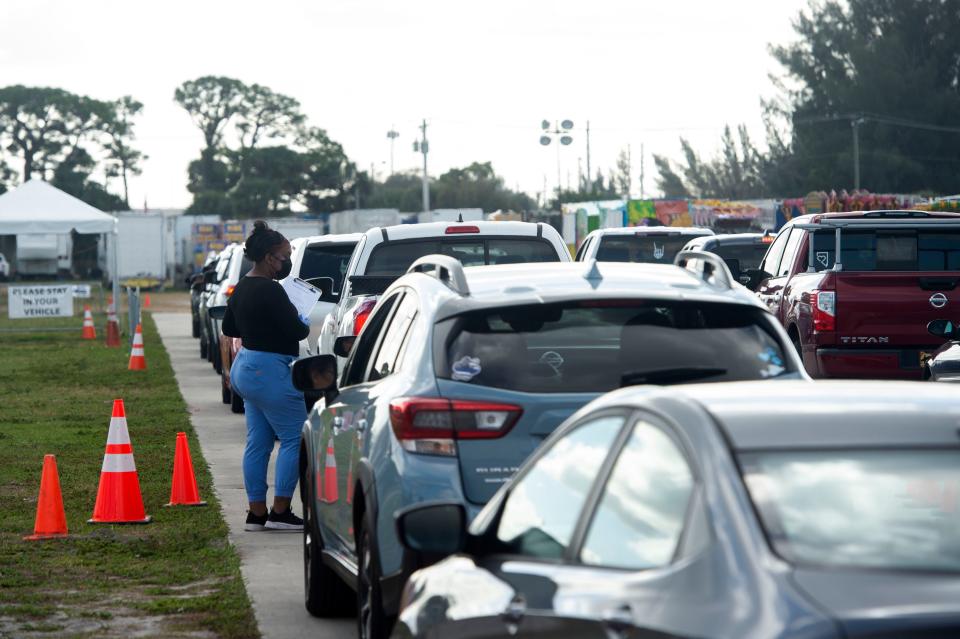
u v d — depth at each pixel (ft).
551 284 27.68
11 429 75.25
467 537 19.42
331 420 33.68
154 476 57.88
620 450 16.33
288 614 34.83
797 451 14.30
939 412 15.28
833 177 404.57
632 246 90.63
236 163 586.45
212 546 43.27
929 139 401.08
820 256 69.31
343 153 587.68
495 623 17.19
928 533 13.39
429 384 26.48
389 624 26.76
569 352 26.45
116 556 41.70
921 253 68.64
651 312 26.89
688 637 12.80
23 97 546.67
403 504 25.77
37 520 44.75
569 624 15.23
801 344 66.64
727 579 12.91
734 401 15.64
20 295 158.81
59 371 115.96
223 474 58.80
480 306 26.81
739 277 74.38
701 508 13.84
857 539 13.20
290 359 44.21
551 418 25.75
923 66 402.93
